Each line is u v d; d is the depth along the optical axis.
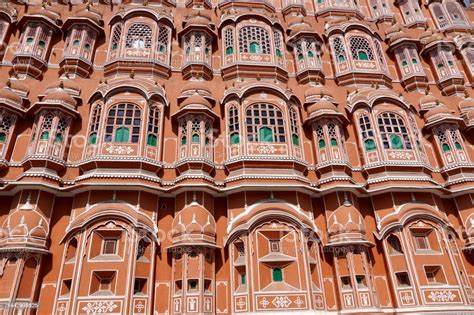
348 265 13.96
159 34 20.19
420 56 22.86
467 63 22.67
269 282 13.44
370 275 14.16
